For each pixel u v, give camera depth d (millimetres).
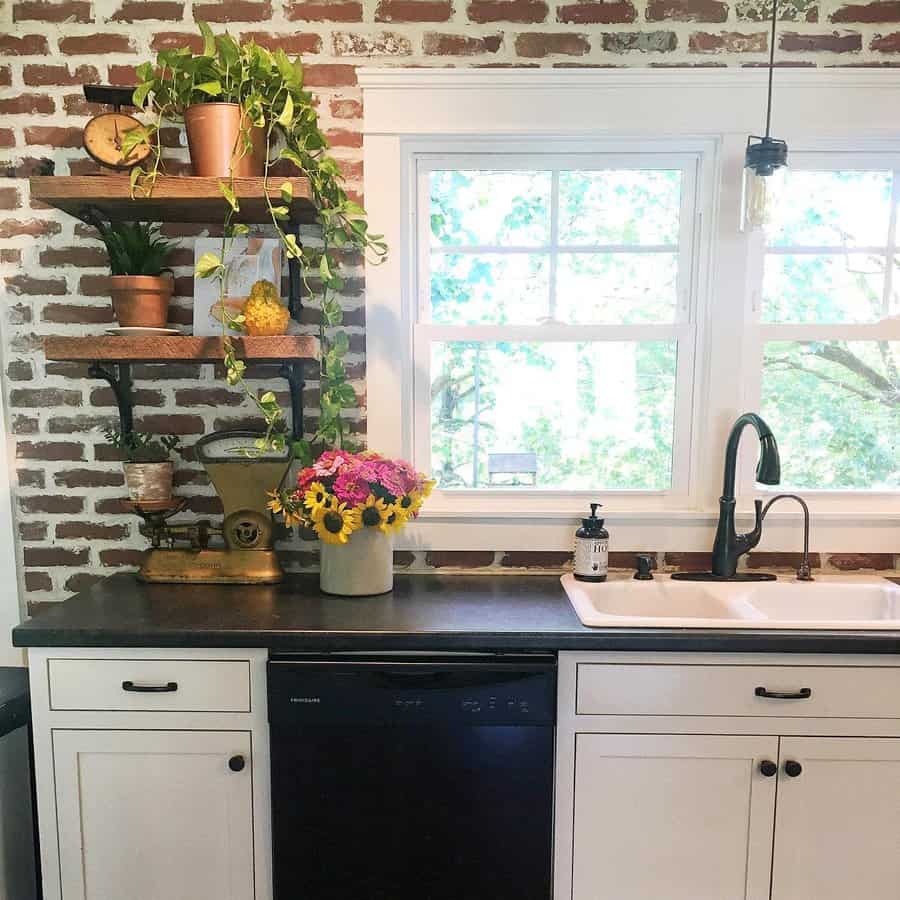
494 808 1515
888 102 1858
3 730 1640
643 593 1867
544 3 1859
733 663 1511
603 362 2035
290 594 1782
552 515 1971
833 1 1849
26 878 1733
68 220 1908
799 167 1950
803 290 2004
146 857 1566
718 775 1536
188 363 1928
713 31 1863
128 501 1829
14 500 1985
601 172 1978
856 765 1533
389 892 1536
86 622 1548
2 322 1936
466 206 1997
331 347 1845
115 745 1536
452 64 1879
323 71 1878
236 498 1857
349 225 1742
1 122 1886
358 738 1496
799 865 1557
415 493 1775
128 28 1868
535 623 1558
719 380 1953
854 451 2051
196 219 1878
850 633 1506
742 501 2014
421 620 1573
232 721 1529
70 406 1967
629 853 1559
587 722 1528
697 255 1953
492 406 2053
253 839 1555
